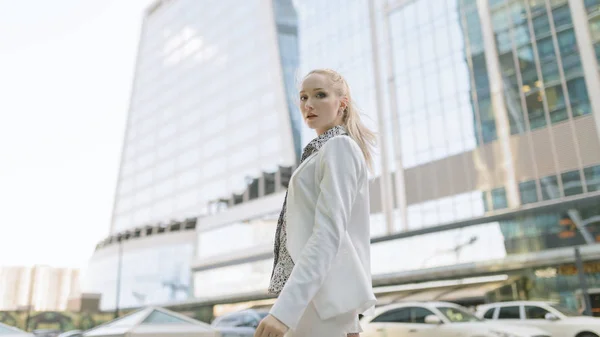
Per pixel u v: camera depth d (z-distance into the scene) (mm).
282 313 1155
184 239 66812
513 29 32969
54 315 44125
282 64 62531
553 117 29594
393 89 41062
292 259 1430
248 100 65750
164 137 82438
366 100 43625
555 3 31031
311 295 1218
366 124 1814
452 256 31172
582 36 29219
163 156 81062
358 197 1491
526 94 31250
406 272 33188
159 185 79688
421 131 37625
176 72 84562
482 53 34625
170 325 5883
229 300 55594
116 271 75938
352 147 1481
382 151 39969
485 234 30094
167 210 75625
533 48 31578
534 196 29328
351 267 1353
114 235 83625
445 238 31938
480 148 33188
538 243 27703
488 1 35031
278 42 63844
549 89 30156
